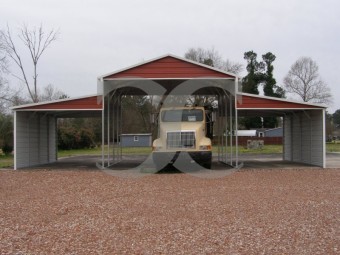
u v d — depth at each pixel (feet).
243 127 268.82
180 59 66.59
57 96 215.72
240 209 32.86
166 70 66.69
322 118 70.38
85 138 181.68
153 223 28.40
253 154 123.13
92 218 30.27
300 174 59.62
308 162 79.10
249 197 38.75
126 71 66.64
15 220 29.81
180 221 28.89
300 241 23.62
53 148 95.71
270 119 268.82
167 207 34.14
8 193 43.39
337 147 177.68
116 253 21.70
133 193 42.19
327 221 28.50
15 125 71.00
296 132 86.43
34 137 81.76
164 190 44.06
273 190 43.47
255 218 29.55
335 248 22.22
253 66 249.96
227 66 183.32
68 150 172.65
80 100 68.33
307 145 79.51
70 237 24.93
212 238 24.39
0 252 21.98
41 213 32.32
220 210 32.53
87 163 88.53
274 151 142.10
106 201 37.50
